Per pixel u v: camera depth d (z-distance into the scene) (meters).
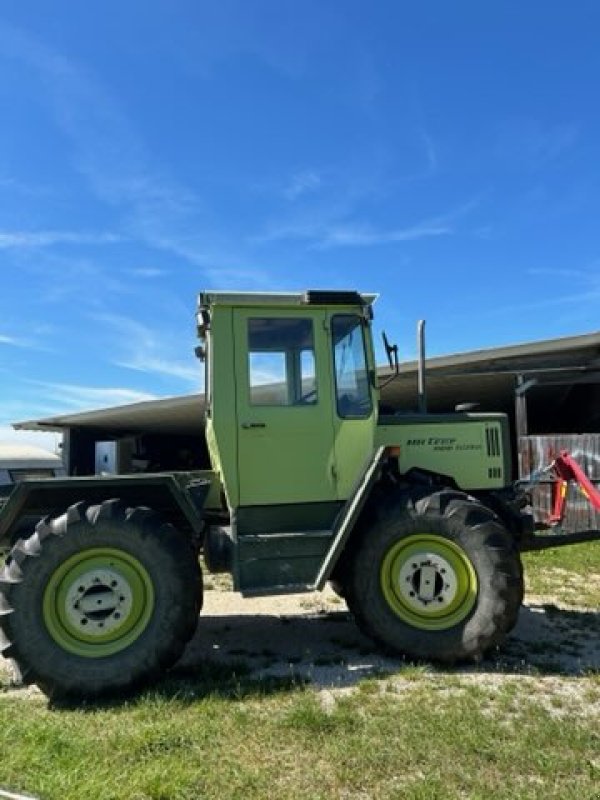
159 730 3.65
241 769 3.22
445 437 5.47
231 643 5.48
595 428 16.41
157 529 4.57
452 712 3.86
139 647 4.43
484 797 2.95
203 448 23.75
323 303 5.16
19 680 4.45
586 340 12.73
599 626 5.88
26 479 4.75
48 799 2.96
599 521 10.59
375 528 4.92
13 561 4.46
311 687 4.34
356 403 5.18
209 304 5.13
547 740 3.50
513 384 15.88
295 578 4.83
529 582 7.91
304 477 5.06
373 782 3.12
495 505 5.49
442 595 4.86
